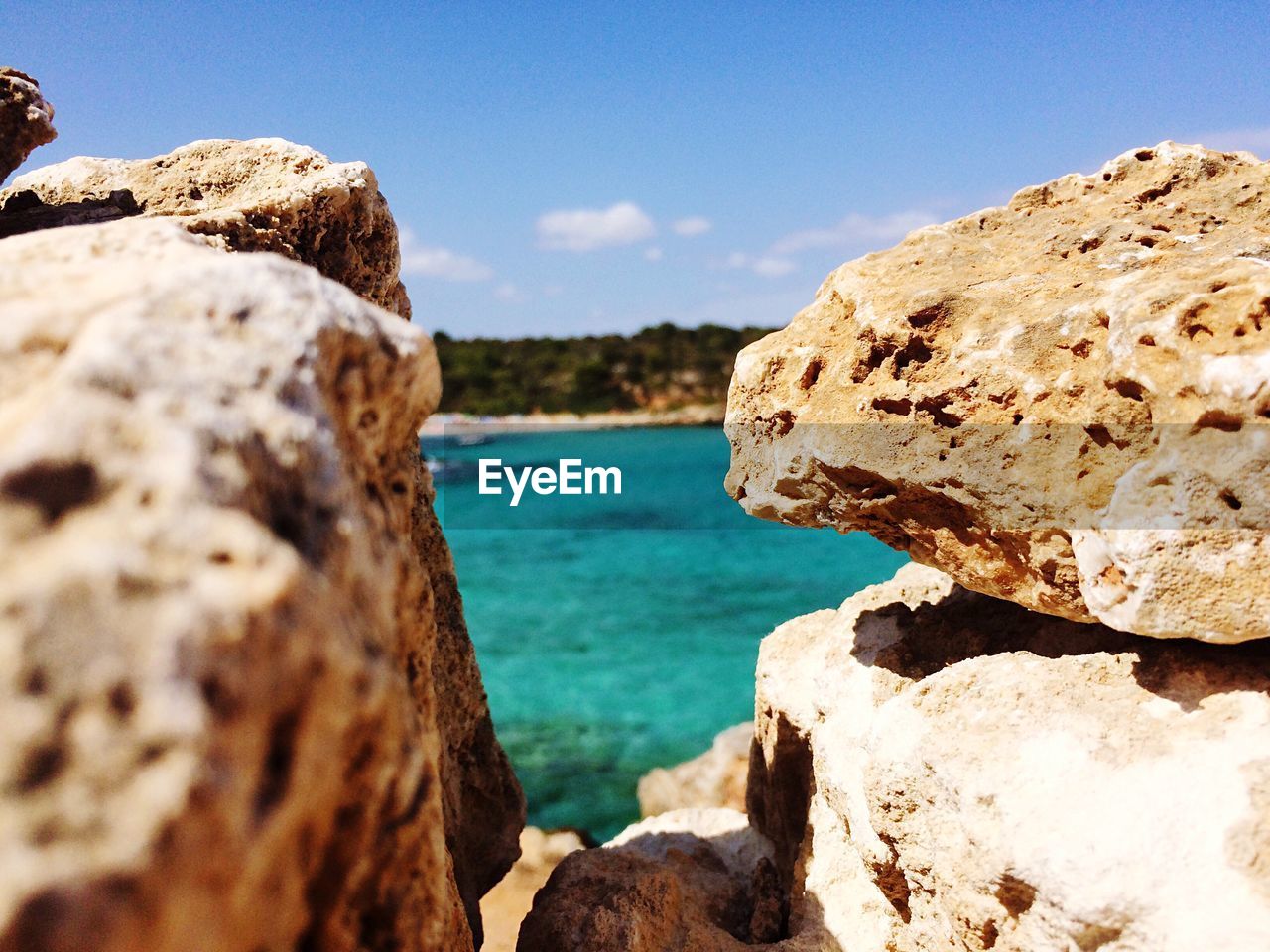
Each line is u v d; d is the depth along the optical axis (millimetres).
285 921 1416
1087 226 3395
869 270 3625
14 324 1484
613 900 3672
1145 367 2508
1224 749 2494
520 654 13109
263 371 1620
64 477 1290
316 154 4023
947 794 2809
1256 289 2422
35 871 1054
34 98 3525
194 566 1284
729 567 18094
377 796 1606
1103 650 3166
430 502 4410
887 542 3584
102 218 3734
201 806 1168
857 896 3658
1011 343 2902
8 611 1155
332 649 1411
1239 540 2305
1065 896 2373
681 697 11195
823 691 4133
